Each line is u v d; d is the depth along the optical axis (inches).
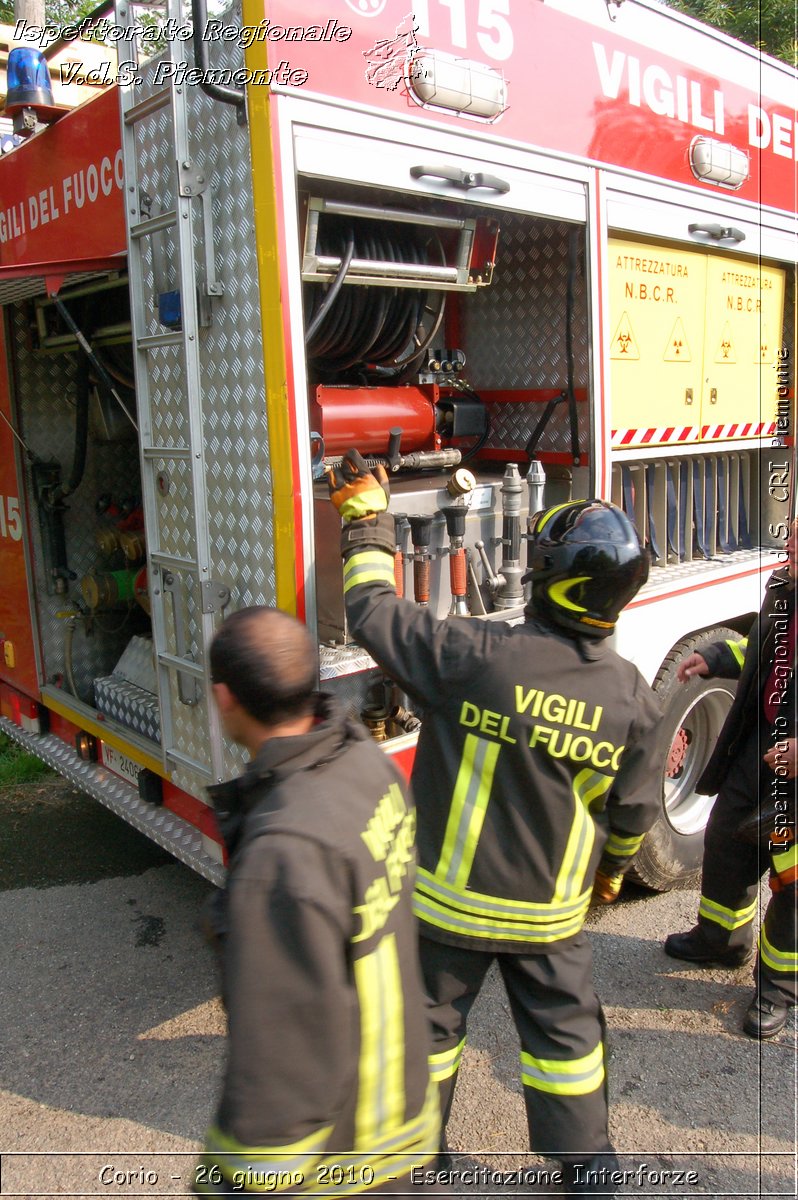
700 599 159.6
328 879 54.1
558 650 79.4
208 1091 113.4
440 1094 84.8
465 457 157.6
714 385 168.7
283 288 93.7
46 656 168.9
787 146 178.4
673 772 160.7
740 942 132.6
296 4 93.1
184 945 145.6
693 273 159.6
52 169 136.9
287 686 59.4
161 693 120.1
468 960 83.1
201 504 106.6
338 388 132.0
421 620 82.5
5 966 139.6
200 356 104.1
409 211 117.4
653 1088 112.1
